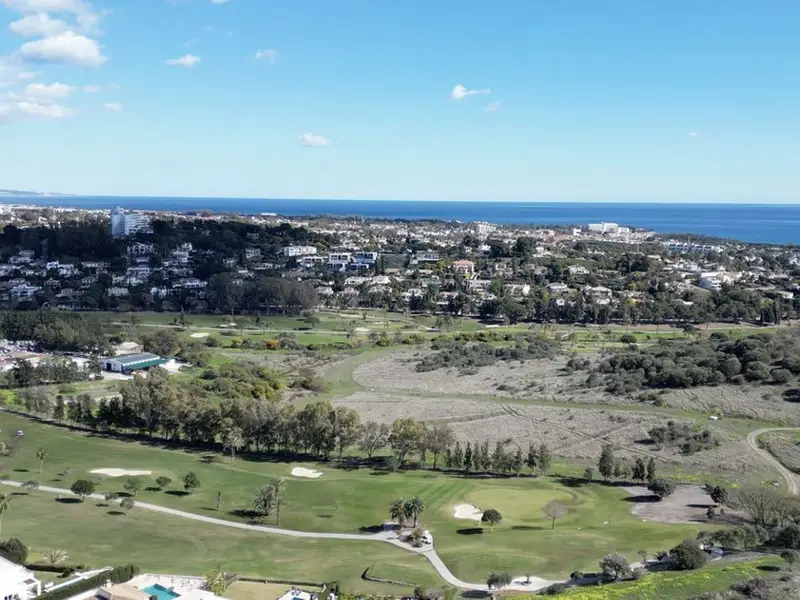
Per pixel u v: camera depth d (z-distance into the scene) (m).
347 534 109.44
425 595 84.69
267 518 115.69
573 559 97.69
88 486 117.88
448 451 142.75
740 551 97.25
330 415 149.62
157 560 95.88
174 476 135.00
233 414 154.88
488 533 109.25
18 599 80.06
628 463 143.38
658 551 99.56
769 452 144.12
